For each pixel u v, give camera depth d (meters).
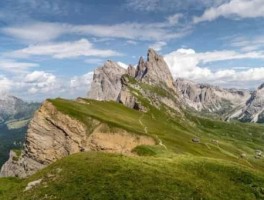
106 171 62.06
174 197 55.47
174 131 194.12
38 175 68.94
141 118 196.50
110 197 54.28
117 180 58.69
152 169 64.12
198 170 70.00
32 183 65.88
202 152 148.00
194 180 63.69
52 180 62.91
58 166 68.56
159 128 183.75
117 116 166.75
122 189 56.09
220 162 76.50
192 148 146.50
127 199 53.84
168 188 57.84
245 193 64.69
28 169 142.50
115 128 137.50
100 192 55.59
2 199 64.69
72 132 138.62
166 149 109.38
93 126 138.75
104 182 58.22
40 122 142.50
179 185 59.50
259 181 69.81
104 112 164.50
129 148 133.62
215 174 69.88
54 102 147.00
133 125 158.38
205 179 66.75
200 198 56.97
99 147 134.25
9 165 177.25
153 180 59.47
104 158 68.50
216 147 187.00
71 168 65.31
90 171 62.34
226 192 63.38
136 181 58.62
